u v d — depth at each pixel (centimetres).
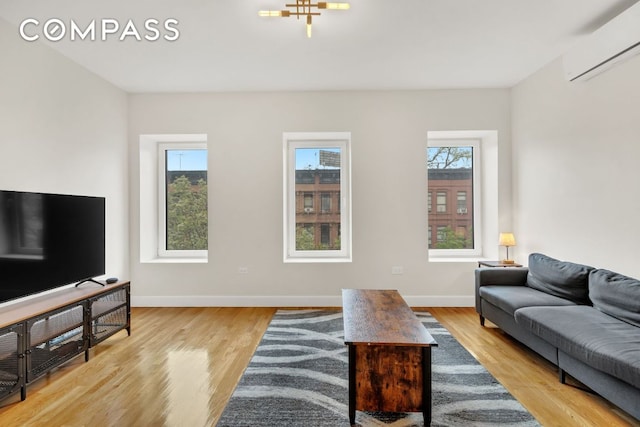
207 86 432
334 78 409
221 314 418
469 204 488
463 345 320
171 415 211
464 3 263
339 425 200
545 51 344
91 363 284
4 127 278
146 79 406
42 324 270
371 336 207
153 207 482
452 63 371
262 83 423
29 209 278
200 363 283
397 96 449
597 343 210
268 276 454
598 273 278
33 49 306
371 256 450
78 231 327
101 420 206
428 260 450
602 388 206
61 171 337
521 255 429
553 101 366
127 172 449
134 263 454
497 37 316
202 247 490
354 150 450
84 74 371
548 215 377
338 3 254
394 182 450
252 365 278
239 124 452
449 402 224
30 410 217
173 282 455
